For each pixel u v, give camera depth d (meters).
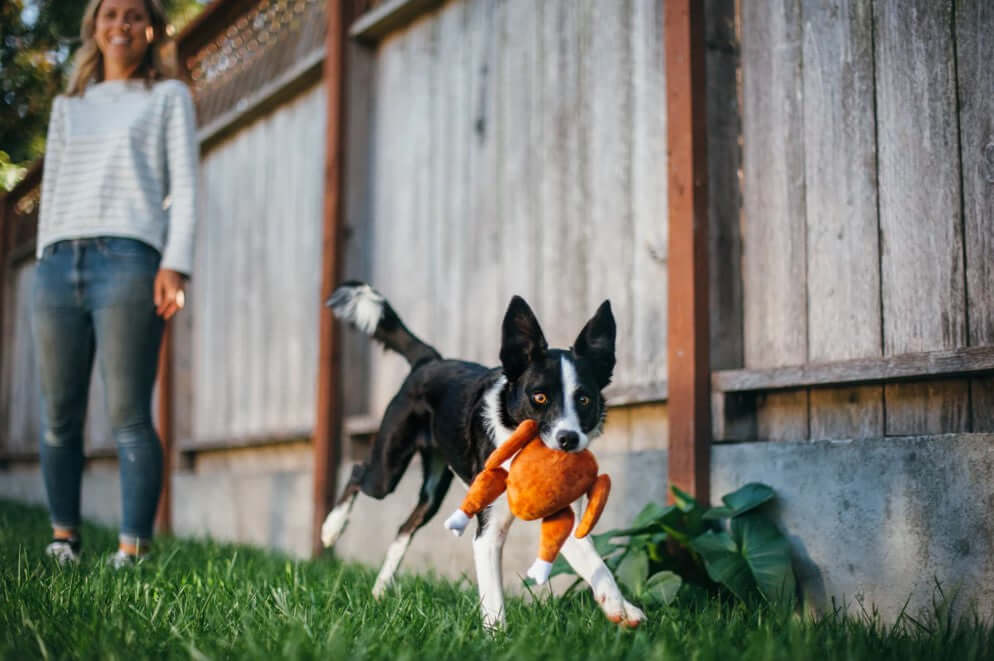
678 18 3.58
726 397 3.42
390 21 5.36
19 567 2.98
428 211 5.14
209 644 2.23
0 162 8.35
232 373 6.69
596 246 4.16
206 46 7.11
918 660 2.14
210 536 5.60
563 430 2.55
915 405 3.01
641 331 3.93
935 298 2.97
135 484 3.92
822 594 3.04
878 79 3.16
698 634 2.40
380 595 3.16
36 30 7.56
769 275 3.47
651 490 3.63
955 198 2.92
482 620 2.70
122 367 3.88
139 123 4.00
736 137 3.62
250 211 6.61
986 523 2.65
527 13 4.61
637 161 4.00
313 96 6.02
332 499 5.20
